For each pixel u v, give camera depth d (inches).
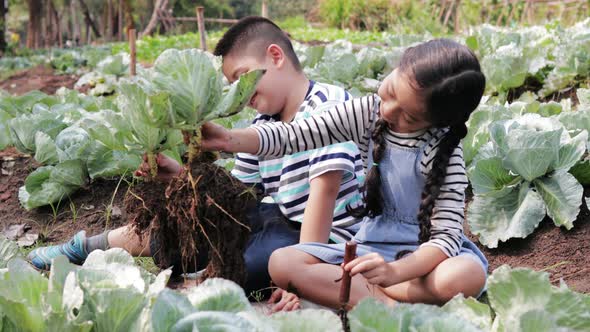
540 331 74.3
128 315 72.3
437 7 765.9
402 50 260.1
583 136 139.0
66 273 79.9
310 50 283.7
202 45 314.2
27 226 160.7
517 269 81.5
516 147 134.3
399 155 103.7
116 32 995.9
